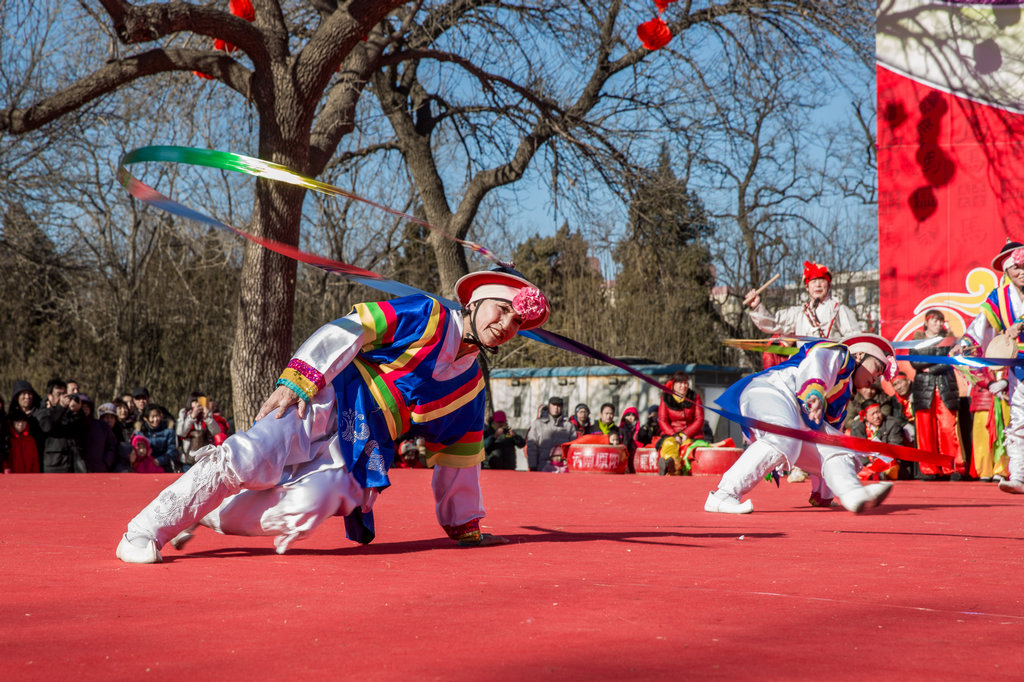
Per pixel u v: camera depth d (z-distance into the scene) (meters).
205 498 3.32
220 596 2.58
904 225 13.41
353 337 3.46
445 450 3.96
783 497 7.82
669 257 33.94
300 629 2.14
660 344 33.09
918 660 1.89
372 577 2.96
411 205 26.38
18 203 19.78
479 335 3.72
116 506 6.21
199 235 26.22
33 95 17.42
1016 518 5.74
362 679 1.69
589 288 33.41
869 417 11.48
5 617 2.26
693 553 3.76
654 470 13.41
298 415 3.42
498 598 2.57
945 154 13.27
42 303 29.22
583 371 23.73
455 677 1.71
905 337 13.38
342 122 14.85
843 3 18.33
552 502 6.99
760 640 2.06
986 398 11.00
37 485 8.69
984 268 13.04
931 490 9.09
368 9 12.95
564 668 1.78
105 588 2.71
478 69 17.89
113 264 29.20
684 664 1.82
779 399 5.93
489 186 20.73
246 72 13.61
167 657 1.86
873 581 3.00
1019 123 12.96
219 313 31.92
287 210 13.27
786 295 36.44
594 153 18.94
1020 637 2.14
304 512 3.43
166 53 13.77
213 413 13.32
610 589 2.76
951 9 13.26
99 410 12.58
